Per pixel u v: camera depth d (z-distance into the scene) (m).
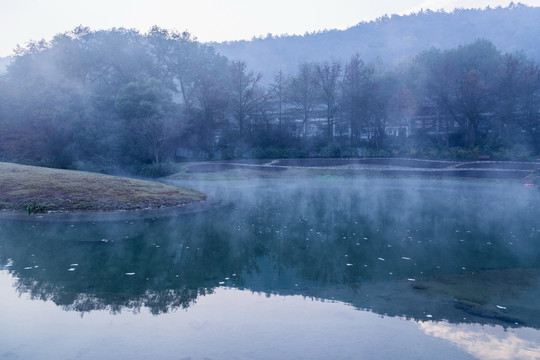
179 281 7.86
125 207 17.34
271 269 8.80
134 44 46.25
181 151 51.44
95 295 6.96
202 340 5.15
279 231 13.20
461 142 47.84
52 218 15.03
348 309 6.38
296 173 36.09
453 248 10.85
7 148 38.47
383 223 14.77
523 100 43.69
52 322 5.73
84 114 37.44
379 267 8.98
